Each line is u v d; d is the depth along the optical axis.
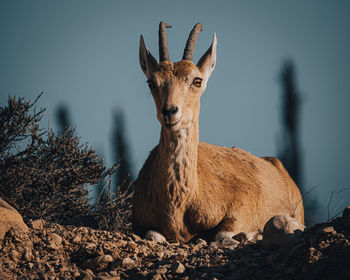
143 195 28.52
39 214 30.03
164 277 19.36
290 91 73.94
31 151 29.95
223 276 18.80
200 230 28.20
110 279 19.62
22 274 20.25
